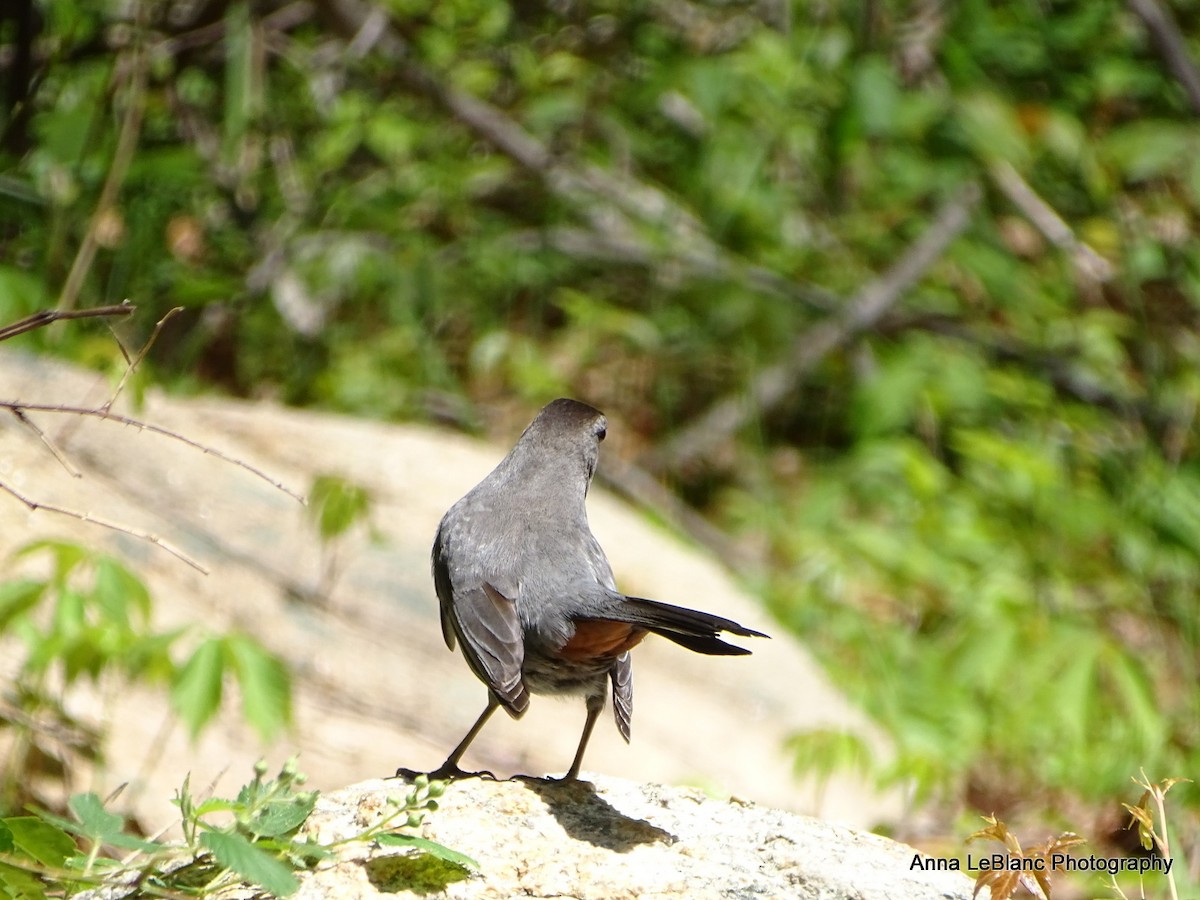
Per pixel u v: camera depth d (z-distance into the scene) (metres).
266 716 6.83
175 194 13.81
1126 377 16.20
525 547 6.04
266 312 14.52
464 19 16.03
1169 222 16.38
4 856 4.95
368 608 9.57
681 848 5.47
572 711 9.59
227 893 5.00
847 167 16.27
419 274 14.98
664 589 10.83
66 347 10.73
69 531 8.95
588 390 15.87
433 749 8.91
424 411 14.42
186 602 9.06
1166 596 13.63
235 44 12.38
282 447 10.55
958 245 15.85
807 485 15.20
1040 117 15.93
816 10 15.99
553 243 15.94
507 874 5.20
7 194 12.27
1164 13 17.61
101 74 12.98
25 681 7.58
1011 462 13.16
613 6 16.55
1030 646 11.65
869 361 15.91
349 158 16.03
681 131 16.77
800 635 12.03
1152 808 7.87
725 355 15.77
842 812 9.55
